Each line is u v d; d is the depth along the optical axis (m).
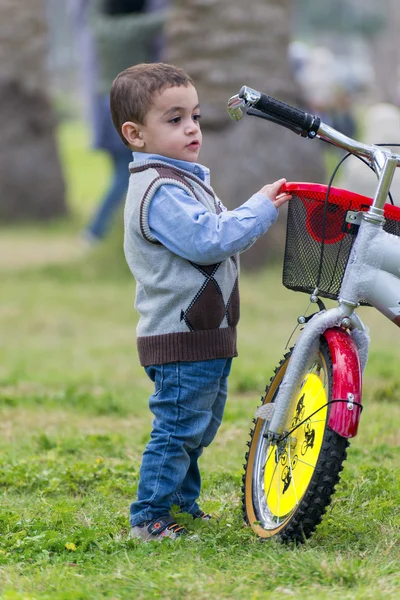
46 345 20.73
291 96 27.03
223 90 26.16
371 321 21.70
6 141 38.56
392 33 82.25
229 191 25.72
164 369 8.42
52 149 39.34
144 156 8.59
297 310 23.22
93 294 25.42
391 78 81.56
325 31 92.25
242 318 22.53
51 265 28.73
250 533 8.54
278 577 7.40
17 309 23.84
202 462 11.41
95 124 30.36
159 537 8.49
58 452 12.13
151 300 8.46
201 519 8.73
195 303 8.31
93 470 10.95
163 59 28.78
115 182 30.69
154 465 8.54
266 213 8.24
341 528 8.56
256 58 26.36
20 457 11.98
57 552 8.34
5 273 28.25
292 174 26.00
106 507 9.74
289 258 8.52
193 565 7.67
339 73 65.06
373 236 7.98
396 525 8.66
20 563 8.05
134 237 8.46
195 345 8.34
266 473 8.95
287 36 26.94
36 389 16.53
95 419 14.39
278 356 18.61
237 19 26.09
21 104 38.56
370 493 9.62
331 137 8.13
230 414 13.76
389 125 22.52
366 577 7.34
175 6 26.47
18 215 38.78
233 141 25.98
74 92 92.75
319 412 8.23
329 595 6.95
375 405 14.14
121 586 7.34
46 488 10.48
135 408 14.92
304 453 8.34
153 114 8.47
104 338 21.33
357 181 19.72
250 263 26.22
